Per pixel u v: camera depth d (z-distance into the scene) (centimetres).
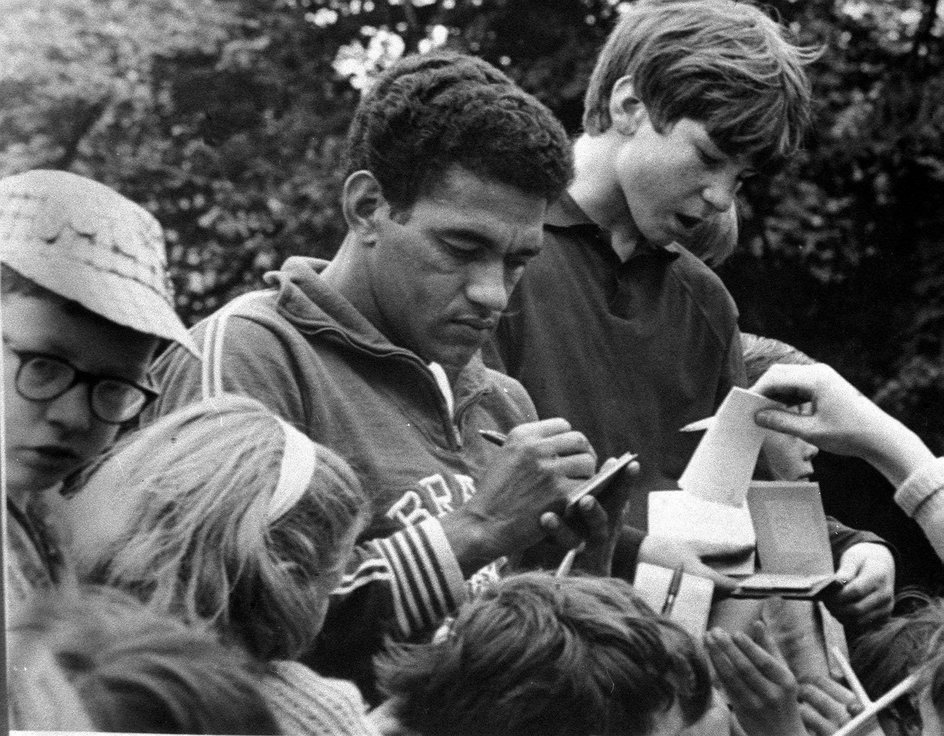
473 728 219
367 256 237
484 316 235
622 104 279
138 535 200
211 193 296
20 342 216
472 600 233
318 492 204
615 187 280
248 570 198
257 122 301
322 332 231
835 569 288
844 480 312
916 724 273
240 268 296
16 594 197
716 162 277
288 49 304
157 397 221
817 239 334
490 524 224
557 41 320
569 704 219
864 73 341
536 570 244
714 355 289
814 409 277
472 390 250
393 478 230
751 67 275
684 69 273
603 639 223
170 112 296
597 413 276
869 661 283
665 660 226
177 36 297
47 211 221
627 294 281
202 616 195
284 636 202
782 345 312
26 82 289
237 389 220
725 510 269
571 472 229
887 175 337
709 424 273
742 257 334
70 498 206
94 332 218
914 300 335
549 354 274
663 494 270
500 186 232
